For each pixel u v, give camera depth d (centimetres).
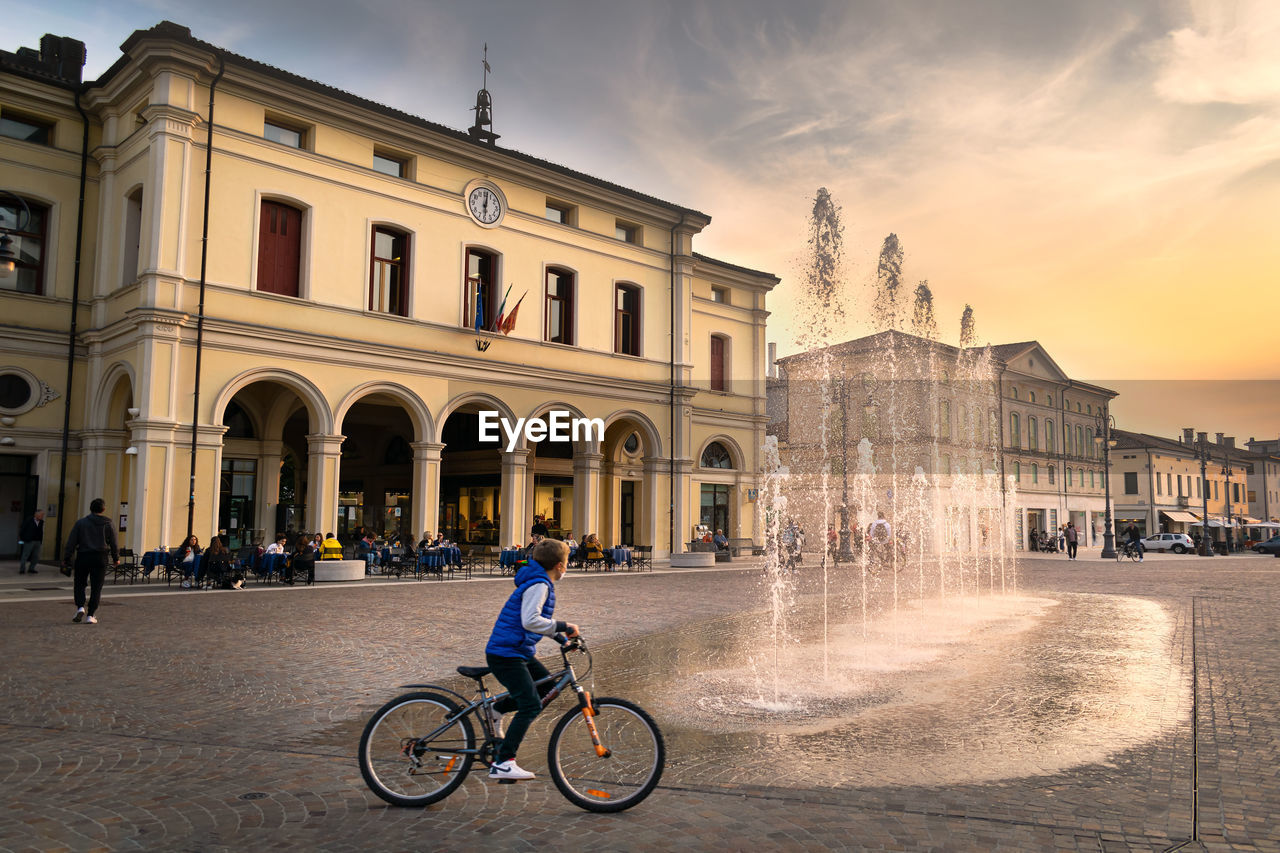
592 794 548
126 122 2447
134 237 2412
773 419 5072
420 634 1314
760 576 2777
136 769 620
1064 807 553
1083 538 6297
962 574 3050
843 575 2966
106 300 2444
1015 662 1116
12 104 2408
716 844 485
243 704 834
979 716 809
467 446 3559
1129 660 1136
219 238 2295
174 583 2053
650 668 1065
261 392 2752
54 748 671
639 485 3603
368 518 3738
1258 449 8450
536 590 552
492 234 2920
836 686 951
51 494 2422
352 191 2575
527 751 679
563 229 3134
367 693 892
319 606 1666
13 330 2370
